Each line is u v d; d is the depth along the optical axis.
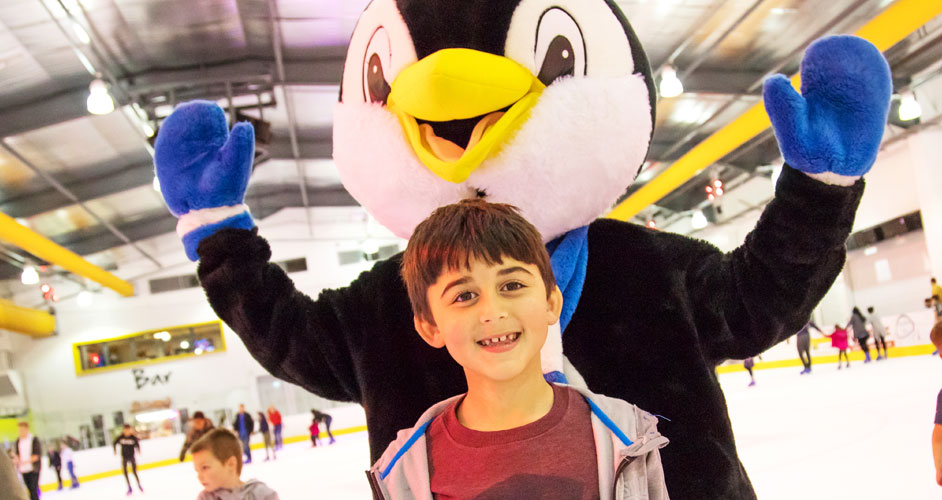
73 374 23.25
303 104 14.38
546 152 1.54
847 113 1.40
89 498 12.52
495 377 1.01
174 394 23.12
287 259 23.75
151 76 12.56
